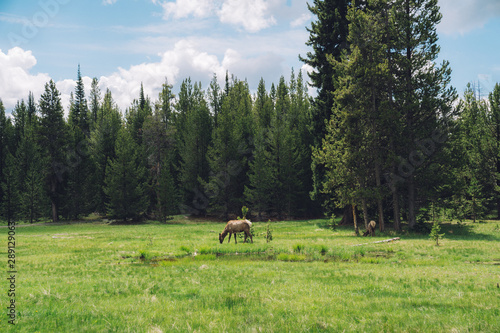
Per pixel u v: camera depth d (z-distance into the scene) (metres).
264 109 77.62
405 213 42.50
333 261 15.56
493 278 10.22
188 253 18.53
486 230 30.61
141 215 64.81
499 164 48.66
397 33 33.75
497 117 48.97
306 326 5.44
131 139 70.56
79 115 89.06
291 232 34.34
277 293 8.30
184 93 95.69
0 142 80.81
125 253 18.42
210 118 76.50
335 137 34.19
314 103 44.12
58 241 27.03
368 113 31.53
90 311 6.49
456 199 40.56
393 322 5.60
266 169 60.47
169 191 60.47
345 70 33.09
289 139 61.47
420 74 32.94
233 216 65.31
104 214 71.50
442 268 12.62
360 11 33.34
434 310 6.46
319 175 43.75
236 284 9.73
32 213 60.50
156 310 6.58
